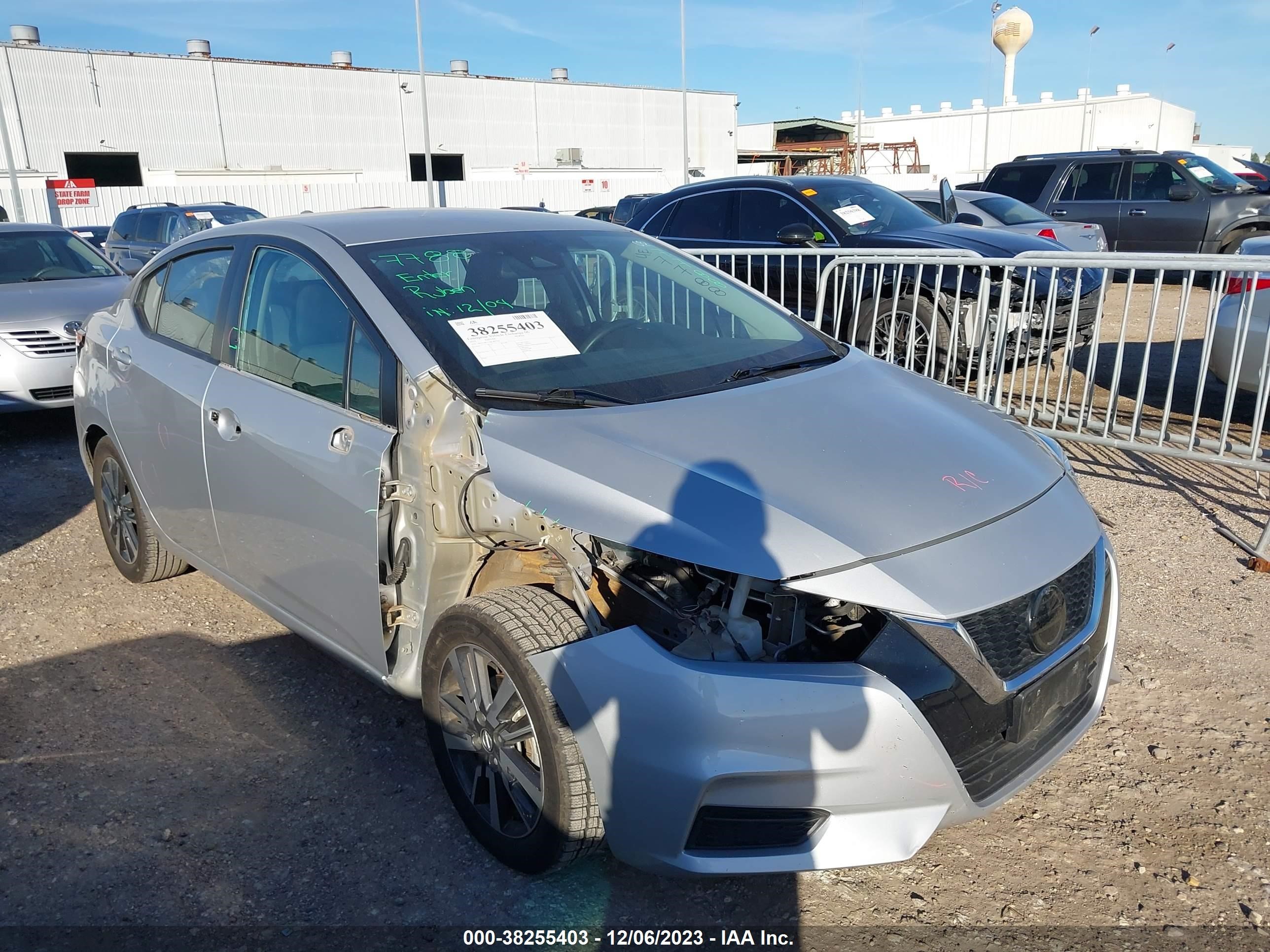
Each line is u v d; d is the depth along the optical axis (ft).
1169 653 13.00
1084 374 29.37
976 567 7.95
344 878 9.07
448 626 9.03
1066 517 8.98
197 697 12.16
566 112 164.55
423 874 9.13
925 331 24.70
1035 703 8.20
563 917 8.59
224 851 9.42
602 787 7.86
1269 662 12.69
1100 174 48.98
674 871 7.80
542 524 8.68
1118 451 21.52
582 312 11.11
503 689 8.71
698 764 7.43
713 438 8.94
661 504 8.05
